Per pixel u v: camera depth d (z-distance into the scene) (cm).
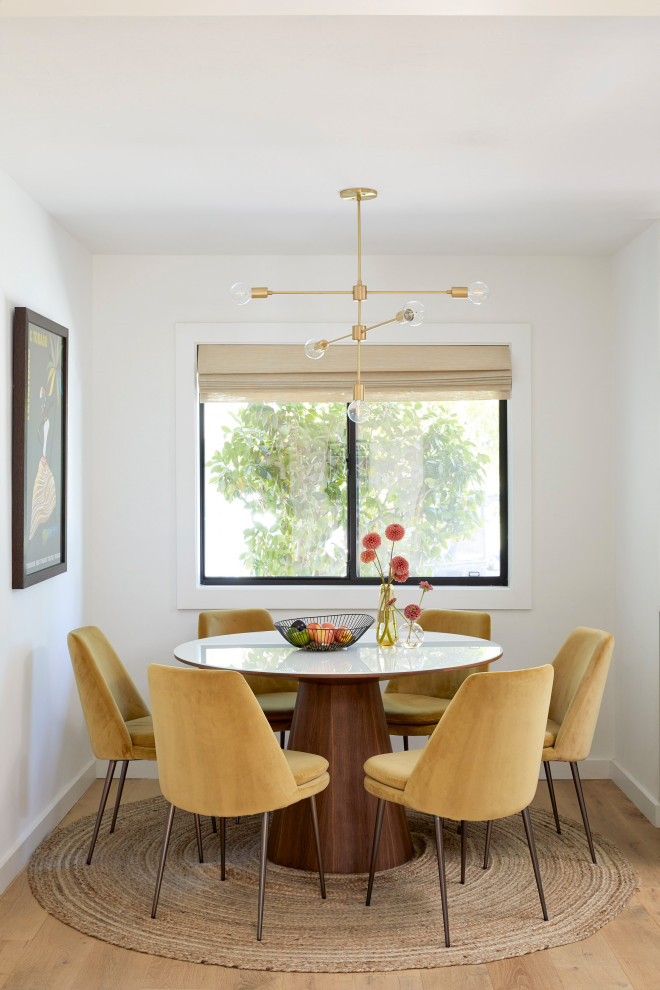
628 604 438
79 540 432
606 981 260
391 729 378
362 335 356
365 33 229
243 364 459
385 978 262
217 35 229
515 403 460
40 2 190
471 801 278
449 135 299
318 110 277
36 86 259
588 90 264
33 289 364
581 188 356
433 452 473
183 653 346
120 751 341
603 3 192
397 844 341
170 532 459
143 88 261
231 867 340
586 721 338
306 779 298
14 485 335
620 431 450
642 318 417
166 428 459
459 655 341
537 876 295
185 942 281
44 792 375
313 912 301
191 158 320
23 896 317
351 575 471
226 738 278
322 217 394
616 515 457
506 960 272
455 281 460
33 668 361
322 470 473
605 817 400
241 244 438
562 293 462
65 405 397
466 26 226
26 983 259
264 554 472
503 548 471
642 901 312
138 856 350
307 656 338
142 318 458
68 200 367
